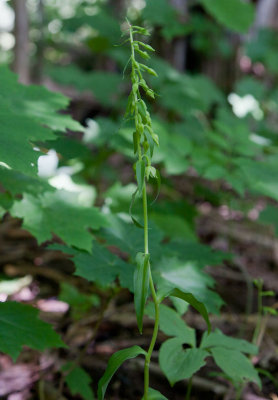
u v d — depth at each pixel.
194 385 1.80
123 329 2.19
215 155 2.41
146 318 2.23
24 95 1.67
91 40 4.81
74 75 4.31
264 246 3.27
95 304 2.10
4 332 1.24
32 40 5.07
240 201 3.77
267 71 5.07
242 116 4.31
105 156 3.11
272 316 2.31
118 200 2.21
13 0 3.23
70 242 1.49
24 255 2.78
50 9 7.35
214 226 3.54
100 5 5.19
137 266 0.99
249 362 1.34
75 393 1.67
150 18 3.97
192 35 4.75
